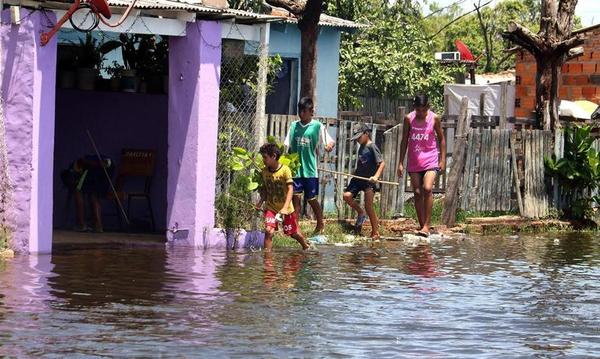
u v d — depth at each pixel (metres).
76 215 21.73
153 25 19.00
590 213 27.48
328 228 22.58
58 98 22.61
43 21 17.67
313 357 11.08
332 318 13.11
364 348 11.55
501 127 27.55
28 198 17.69
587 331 12.85
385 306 14.05
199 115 19.38
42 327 12.00
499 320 13.38
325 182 23.55
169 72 19.91
